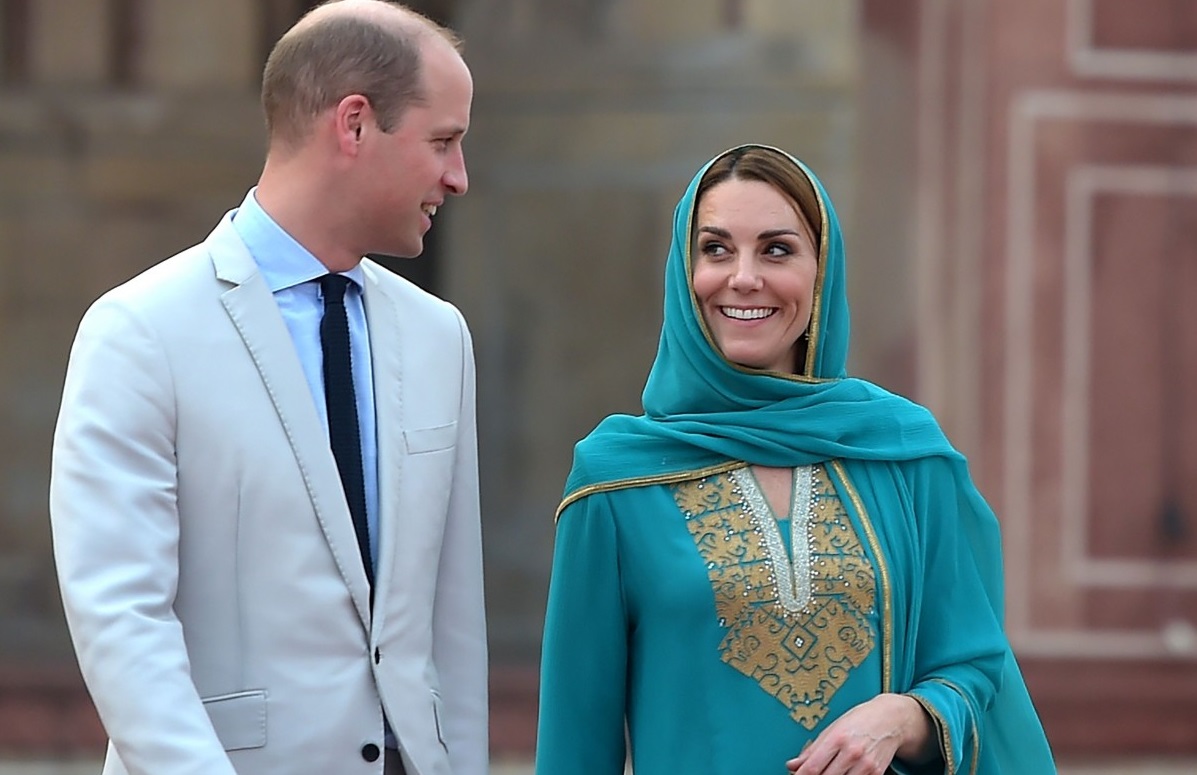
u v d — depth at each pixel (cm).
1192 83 2492
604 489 1117
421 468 1105
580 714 1120
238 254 1085
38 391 2666
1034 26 2508
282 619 1047
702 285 1123
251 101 2675
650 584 1095
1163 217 2497
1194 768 2470
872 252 2552
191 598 1048
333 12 1091
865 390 1162
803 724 1070
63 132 2666
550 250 2673
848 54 2569
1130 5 2497
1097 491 2505
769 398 1141
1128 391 2502
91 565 1005
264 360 1066
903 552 1112
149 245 2683
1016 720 1143
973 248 2522
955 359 2523
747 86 2609
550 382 2681
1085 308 2505
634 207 2659
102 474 1018
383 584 1073
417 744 1075
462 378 1156
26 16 2658
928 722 1066
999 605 1155
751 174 1121
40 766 2559
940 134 2536
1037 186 2511
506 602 2673
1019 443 2509
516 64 2666
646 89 2642
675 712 1081
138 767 980
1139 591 2498
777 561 1086
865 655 1083
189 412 1045
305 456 1061
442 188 1101
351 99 1067
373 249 1109
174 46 2673
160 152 2677
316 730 1043
